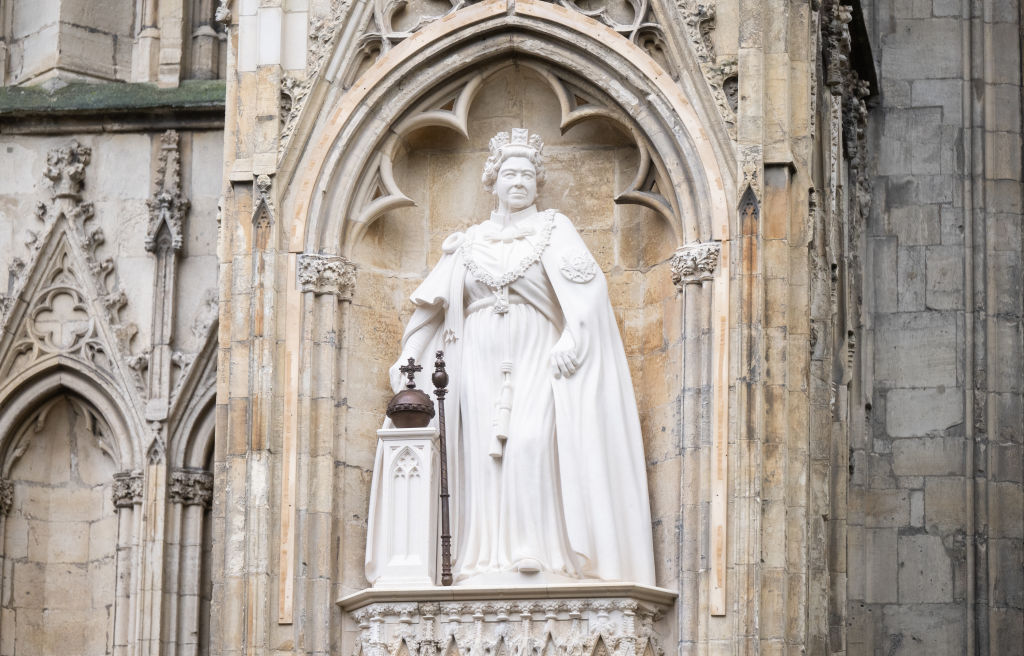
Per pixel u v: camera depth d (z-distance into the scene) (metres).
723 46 29.73
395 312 30.56
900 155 35.66
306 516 29.27
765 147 29.36
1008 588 34.53
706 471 28.72
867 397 34.94
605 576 28.77
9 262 33.50
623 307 30.41
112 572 32.78
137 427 32.78
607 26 30.08
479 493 29.28
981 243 35.34
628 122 30.05
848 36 32.88
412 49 30.28
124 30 34.56
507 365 29.53
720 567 28.41
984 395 34.97
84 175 33.66
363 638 28.88
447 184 31.02
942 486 34.78
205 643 32.41
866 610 34.53
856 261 34.69
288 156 30.00
